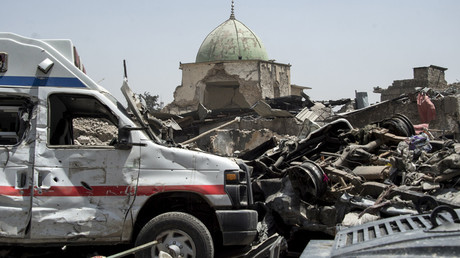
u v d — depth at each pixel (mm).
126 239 6148
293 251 8039
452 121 21406
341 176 7934
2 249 6828
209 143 27797
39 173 6082
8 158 6125
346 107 28500
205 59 46188
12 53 6340
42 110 6223
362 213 7000
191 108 45062
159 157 6262
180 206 6594
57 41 6566
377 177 7797
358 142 9711
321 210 7652
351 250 3031
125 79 6570
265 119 28562
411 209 6750
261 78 43594
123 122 6293
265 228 7977
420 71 35844
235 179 6340
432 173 7613
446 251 2598
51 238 6035
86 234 6059
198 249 6039
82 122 12617
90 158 6164
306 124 11805
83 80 6387
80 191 6105
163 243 6066
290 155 9742
